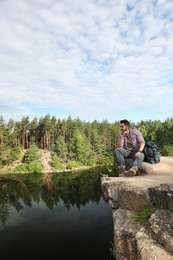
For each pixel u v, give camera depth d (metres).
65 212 26.64
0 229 22.06
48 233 20.81
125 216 4.41
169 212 3.61
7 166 67.88
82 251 17.11
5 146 74.38
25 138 93.31
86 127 102.94
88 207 28.30
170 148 48.06
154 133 77.00
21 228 22.22
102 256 16.23
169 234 3.15
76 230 21.27
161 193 3.92
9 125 83.75
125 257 3.87
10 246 18.38
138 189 4.48
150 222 3.59
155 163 6.71
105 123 106.94
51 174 58.94
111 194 5.15
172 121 89.56
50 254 16.80
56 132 97.88
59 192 36.81
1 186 43.12
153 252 3.03
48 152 81.94
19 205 29.98
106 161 77.25
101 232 20.58
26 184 44.66
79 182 45.31
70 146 83.38
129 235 3.85
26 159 69.69
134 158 6.26
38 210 27.64
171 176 5.39
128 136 6.35
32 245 18.50
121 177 5.87
